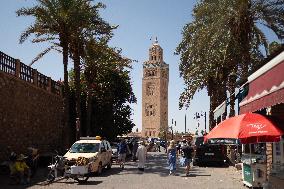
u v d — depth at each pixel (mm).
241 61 22562
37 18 25766
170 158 19766
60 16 25469
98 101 39312
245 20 20922
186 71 28328
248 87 11031
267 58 9281
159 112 152750
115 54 35656
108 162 21750
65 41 26469
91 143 19906
